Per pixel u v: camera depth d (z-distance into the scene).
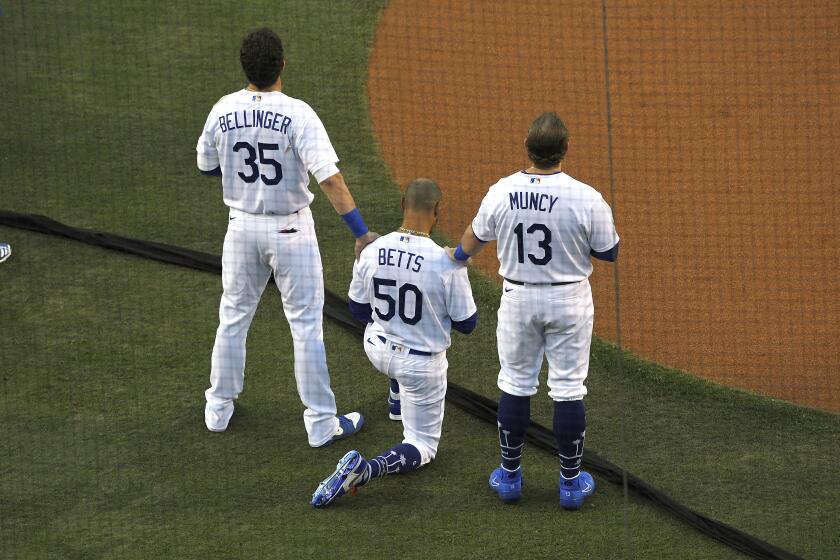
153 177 40.81
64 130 43.38
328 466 27.55
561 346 25.16
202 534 25.14
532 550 24.58
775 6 52.66
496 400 29.84
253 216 26.80
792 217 38.62
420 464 27.06
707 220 38.69
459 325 25.86
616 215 39.16
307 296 27.38
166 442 28.38
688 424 29.28
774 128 44.19
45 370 31.06
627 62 48.84
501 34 50.97
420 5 53.06
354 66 48.44
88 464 27.50
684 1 53.34
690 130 44.25
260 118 25.78
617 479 26.81
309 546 24.72
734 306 34.44
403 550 24.58
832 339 32.84
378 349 26.31
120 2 52.09
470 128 44.44
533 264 24.44
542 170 24.28
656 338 33.06
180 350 32.03
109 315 33.56
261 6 52.41
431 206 25.52
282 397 30.28
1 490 26.55
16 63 47.44
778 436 28.73
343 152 42.78
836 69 47.94
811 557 24.41
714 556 24.44
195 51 48.78
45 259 36.31
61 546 24.73
